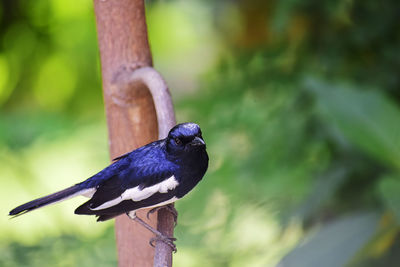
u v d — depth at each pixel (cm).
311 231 1105
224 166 1157
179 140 596
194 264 1150
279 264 921
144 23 636
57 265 1167
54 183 1605
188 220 1167
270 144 1135
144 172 599
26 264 1169
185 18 1903
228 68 1180
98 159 1381
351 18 1091
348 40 1102
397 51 1073
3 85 1808
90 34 1841
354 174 1048
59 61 1845
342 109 929
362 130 918
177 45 2089
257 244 1133
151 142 636
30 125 1525
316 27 1130
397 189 834
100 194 597
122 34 624
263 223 1152
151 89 588
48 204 590
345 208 1071
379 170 1031
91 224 1341
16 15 1736
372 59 1122
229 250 1146
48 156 1611
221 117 1170
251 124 1153
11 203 1580
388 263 981
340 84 953
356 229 923
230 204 1143
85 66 1872
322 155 1130
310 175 1123
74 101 1880
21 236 1317
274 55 1152
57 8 1781
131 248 645
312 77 961
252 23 1321
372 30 1079
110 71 632
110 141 658
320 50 1135
